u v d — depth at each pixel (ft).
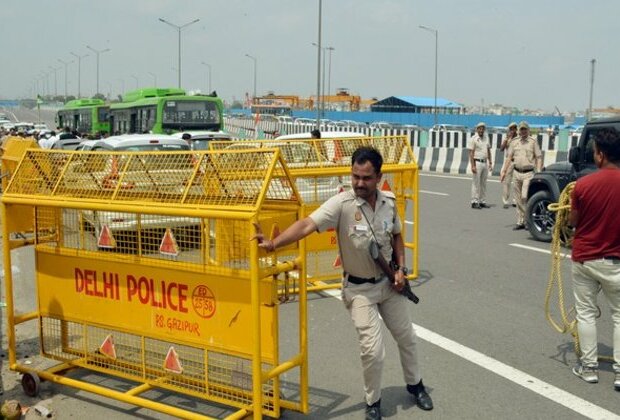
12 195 17.42
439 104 255.50
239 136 169.07
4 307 25.77
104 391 16.14
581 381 18.12
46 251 17.47
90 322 16.89
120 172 16.08
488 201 56.49
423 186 68.28
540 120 174.09
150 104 90.79
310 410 16.35
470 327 22.82
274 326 14.33
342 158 28.02
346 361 19.76
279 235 14.08
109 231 16.11
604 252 17.20
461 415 16.10
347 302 15.40
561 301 19.92
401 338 15.99
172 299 15.38
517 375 18.56
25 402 17.02
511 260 33.32
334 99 267.39
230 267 14.47
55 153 17.38
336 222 14.82
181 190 15.29
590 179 17.22
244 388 15.03
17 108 601.62
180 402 16.63
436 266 32.17
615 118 31.78
